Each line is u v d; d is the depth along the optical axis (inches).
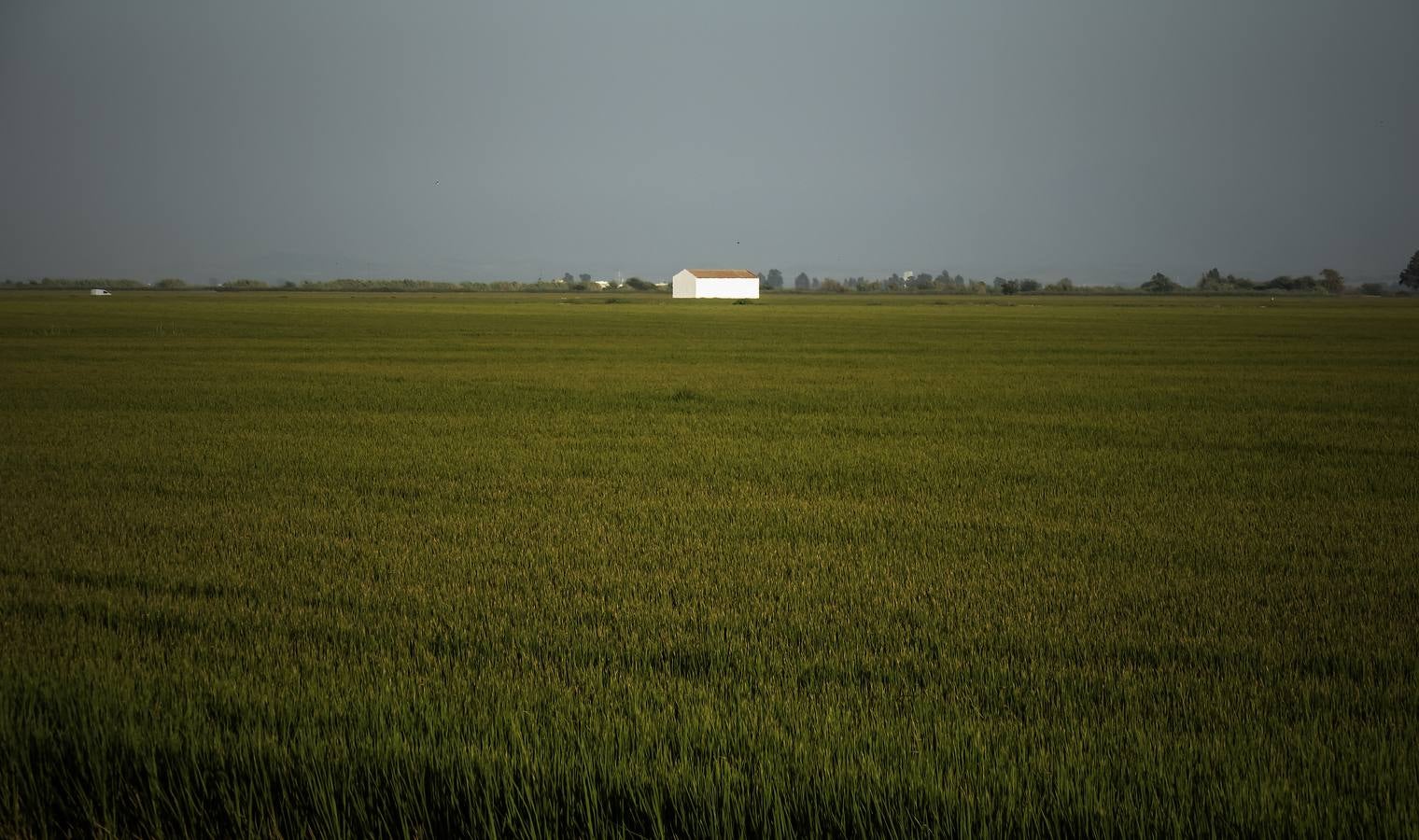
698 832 588.1
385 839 600.7
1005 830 575.5
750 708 748.0
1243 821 569.9
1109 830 568.4
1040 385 3991.1
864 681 833.5
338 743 684.7
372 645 927.0
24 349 5610.2
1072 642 934.4
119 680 820.0
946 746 671.8
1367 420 2942.9
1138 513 1617.9
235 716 746.2
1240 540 1409.9
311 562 1268.5
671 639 943.0
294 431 2645.2
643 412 3129.9
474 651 916.0
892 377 4355.3
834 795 606.2
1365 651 903.7
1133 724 717.9
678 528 1489.9
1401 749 662.5
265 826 606.2
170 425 2755.9
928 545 1376.7
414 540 1398.9
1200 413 3132.4
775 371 4685.0
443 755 659.4
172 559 1279.5
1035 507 1673.2
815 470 2053.4
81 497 1733.5
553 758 657.6
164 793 636.7
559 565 1253.1
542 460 2181.3
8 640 941.8
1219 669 861.8
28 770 658.8
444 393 3636.8
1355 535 1451.8
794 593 1115.9
